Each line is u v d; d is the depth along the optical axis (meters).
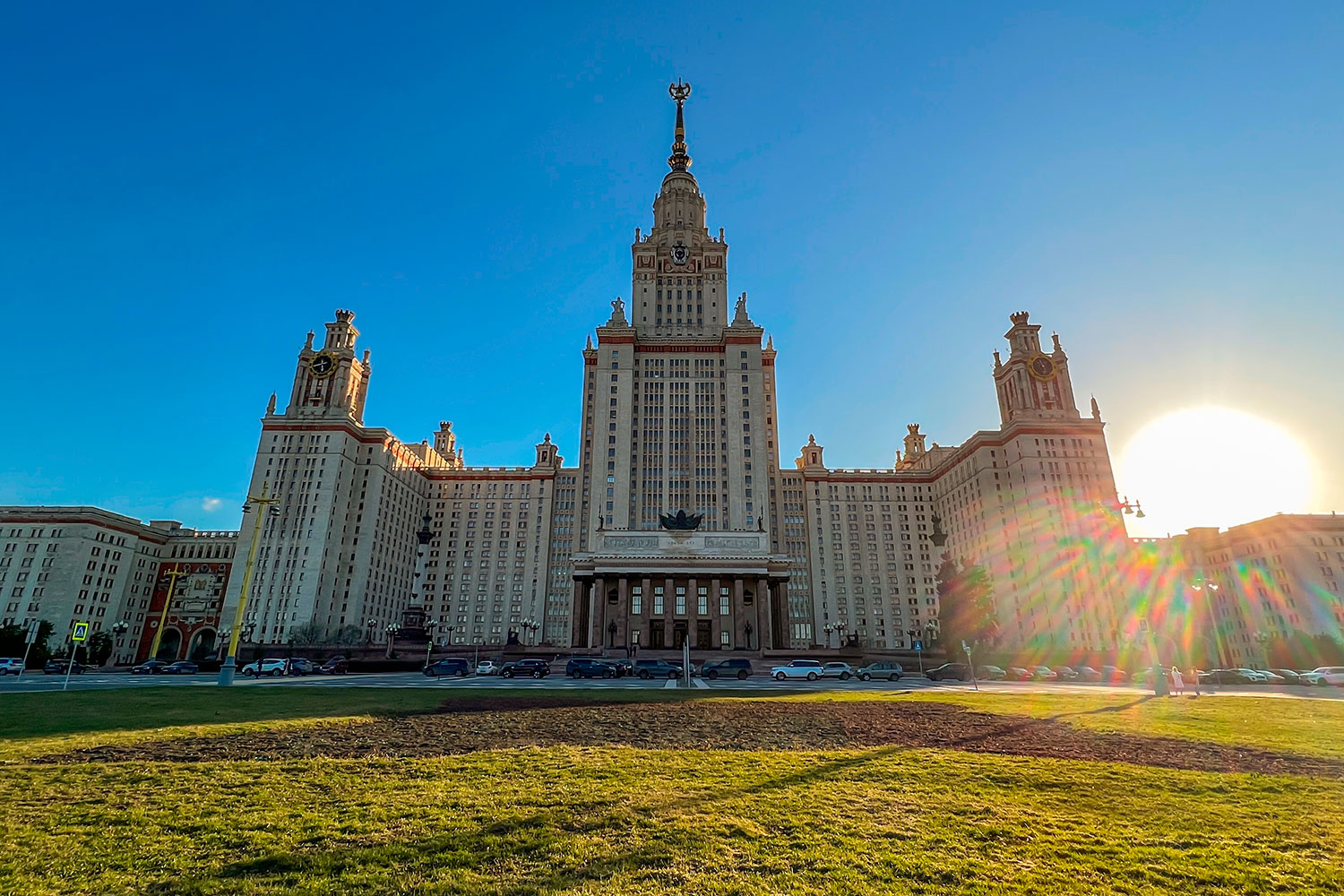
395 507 156.12
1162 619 140.25
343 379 153.50
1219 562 159.12
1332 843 12.26
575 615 118.44
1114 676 75.81
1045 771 17.69
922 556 167.88
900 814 13.71
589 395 165.62
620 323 162.50
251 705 30.56
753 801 14.38
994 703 36.19
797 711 31.73
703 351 160.25
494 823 12.62
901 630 161.88
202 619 147.62
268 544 138.75
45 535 143.50
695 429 154.38
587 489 159.00
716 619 118.69
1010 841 12.19
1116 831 12.88
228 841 11.57
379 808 13.49
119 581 149.38
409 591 161.25
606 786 15.47
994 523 147.75
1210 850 11.84
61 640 136.62
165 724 23.77
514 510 169.25
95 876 10.11
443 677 67.00
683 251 171.50
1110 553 141.12
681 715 29.39
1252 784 16.45
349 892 9.73
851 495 172.62
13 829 11.96
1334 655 115.75
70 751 18.56
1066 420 151.12
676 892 9.84
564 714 29.00
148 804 13.62
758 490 148.62
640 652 96.88
